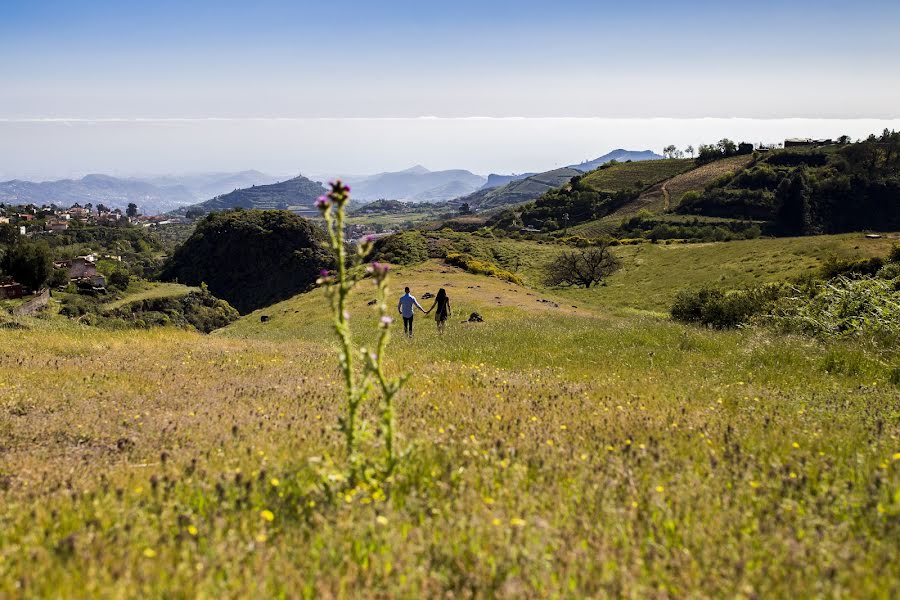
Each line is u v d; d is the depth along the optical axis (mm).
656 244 107375
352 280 4969
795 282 57031
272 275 146875
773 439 6973
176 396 10039
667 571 3734
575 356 16094
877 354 14070
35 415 8664
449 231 123562
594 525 4387
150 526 4363
